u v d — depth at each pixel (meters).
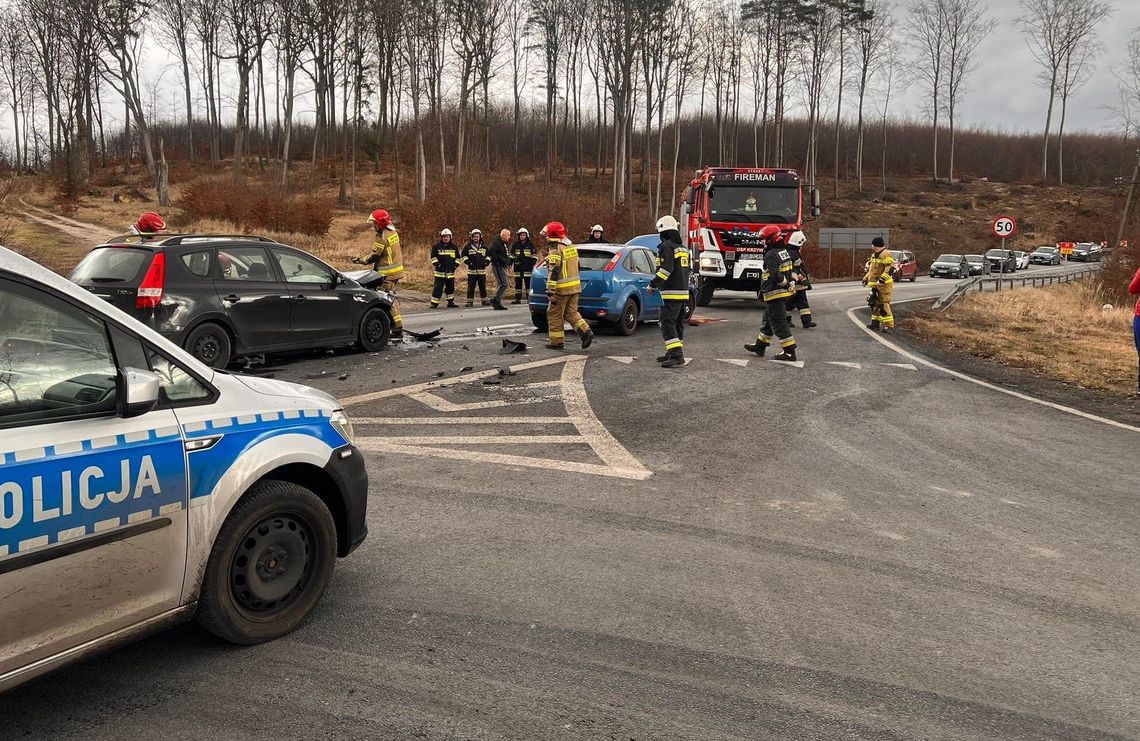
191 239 9.20
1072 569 4.49
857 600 3.99
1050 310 22.02
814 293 29.50
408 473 5.86
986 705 3.07
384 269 12.66
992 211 77.44
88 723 2.78
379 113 71.00
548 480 5.82
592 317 13.54
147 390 2.75
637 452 6.69
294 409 3.59
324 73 53.88
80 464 2.67
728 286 19.38
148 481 2.88
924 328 16.98
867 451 7.00
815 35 66.69
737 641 3.52
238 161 51.16
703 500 5.50
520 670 3.22
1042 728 2.93
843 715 2.97
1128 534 5.10
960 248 68.06
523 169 78.50
